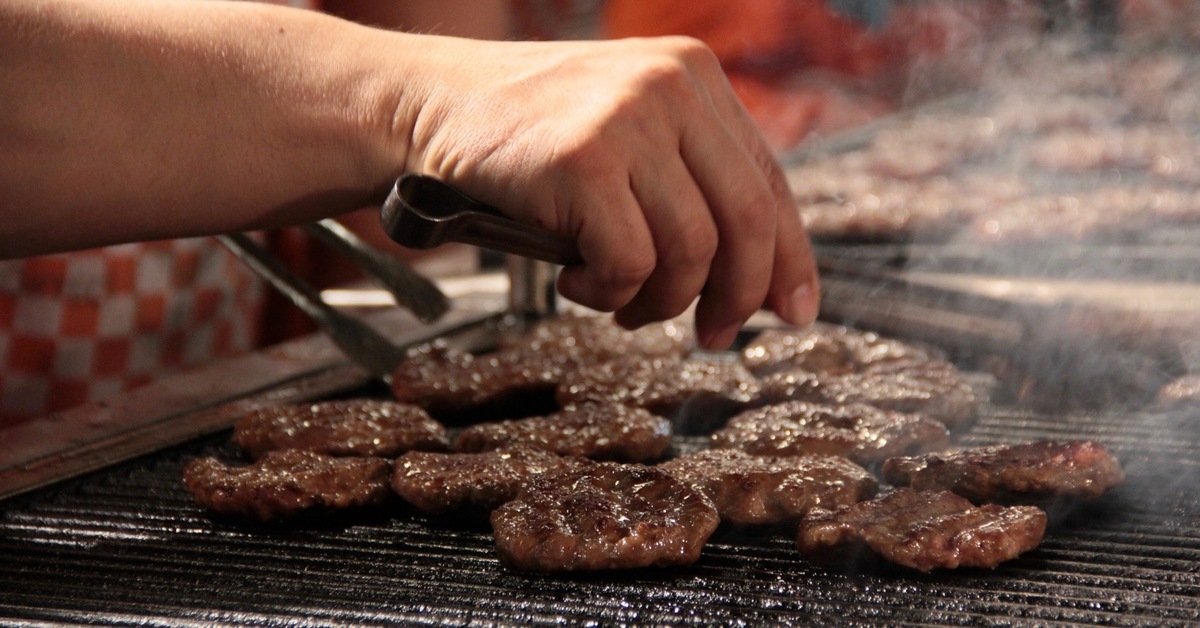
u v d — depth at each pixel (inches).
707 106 47.6
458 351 72.3
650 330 73.7
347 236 66.2
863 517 42.9
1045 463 46.6
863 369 66.9
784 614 38.2
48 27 47.1
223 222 51.2
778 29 196.5
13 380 103.0
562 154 43.7
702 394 60.3
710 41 196.2
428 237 40.8
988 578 40.9
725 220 48.6
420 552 44.4
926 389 59.0
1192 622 36.9
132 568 42.5
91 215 49.0
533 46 49.7
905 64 200.4
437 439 54.8
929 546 40.6
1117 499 48.0
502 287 92.0
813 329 74.0
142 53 48.2
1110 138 140.3
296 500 46.5
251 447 54.3
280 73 49.5
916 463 48.9
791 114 185.6
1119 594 39.2
